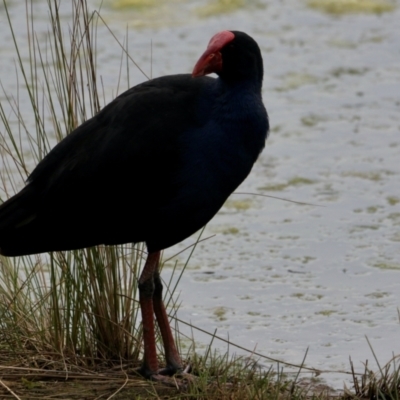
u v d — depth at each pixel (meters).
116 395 8.64
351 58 18.88
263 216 13.75
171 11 21.11
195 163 8.52
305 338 10.82
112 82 17.09
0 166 13.70
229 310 11.46
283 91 17.48
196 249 12.95
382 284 11.96
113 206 8.62
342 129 16.06
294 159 15.17
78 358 9.42
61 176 8.60
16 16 19.91
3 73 17.14
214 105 8.60
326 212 13.73
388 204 13.85
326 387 9.46
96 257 9.47
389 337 10.78
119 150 8.48
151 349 9.05
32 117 15.55
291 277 12.20
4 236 8.77
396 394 8.51
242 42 8.64
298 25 20.50
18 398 8.30
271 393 8.64
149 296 9.03
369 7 21.34
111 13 20.94
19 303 9.95
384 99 17.08
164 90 8.70
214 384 8.78
